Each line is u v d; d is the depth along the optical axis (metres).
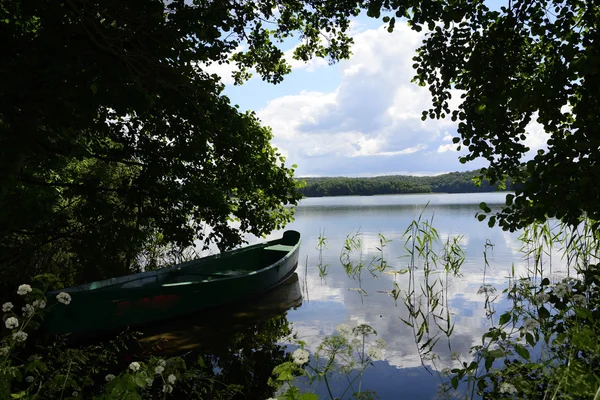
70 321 5.04
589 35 3.50
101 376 4.21
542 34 4.46
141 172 7.29
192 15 4.96
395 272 9.63
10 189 3.94
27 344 4.43
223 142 6.85
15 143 3.80
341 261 11.45
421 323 5.96
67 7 4.25
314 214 33.59
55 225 6.93
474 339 5.23
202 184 7.59
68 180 7.50
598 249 5.73
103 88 4.07
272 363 4.66
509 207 3.72
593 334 2.49
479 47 4.80
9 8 4.89
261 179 7.74
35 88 3.92
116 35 4.34
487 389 3.61
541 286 3.41
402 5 4.78
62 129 4.28
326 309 6.92
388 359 4.59
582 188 3.08
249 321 6.32
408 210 35.75
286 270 9.12
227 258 9.14
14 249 6.21
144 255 9.98
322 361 4.30
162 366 2.54
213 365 4.62
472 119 4.58
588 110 3.34
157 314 6.04
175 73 4.79
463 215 27.02
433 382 3.99
